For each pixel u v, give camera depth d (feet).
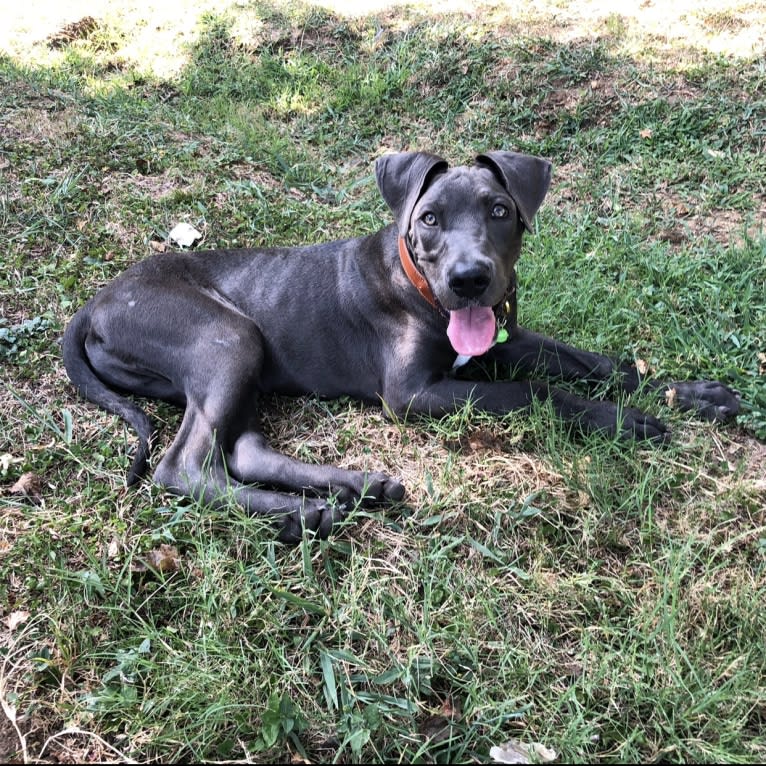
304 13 7.03
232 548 2.50
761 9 6.03
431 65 6.08
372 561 2.45
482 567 2.43
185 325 2.91
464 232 2.67
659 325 3.51
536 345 3.20
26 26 7.38
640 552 2.48
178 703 2.09
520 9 6.57
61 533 2.52
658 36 5.90
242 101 6.25
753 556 2.46
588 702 2.10
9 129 4.72
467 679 2.15
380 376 3.08
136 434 2.95
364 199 4.68
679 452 2.81
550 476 2.69
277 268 3.20
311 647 2.23
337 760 1.97
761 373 3.22
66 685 2.14
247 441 2.78
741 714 2.05
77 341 3.09
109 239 3.92
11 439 2.91
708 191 4.55
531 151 5.17
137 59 6.93
